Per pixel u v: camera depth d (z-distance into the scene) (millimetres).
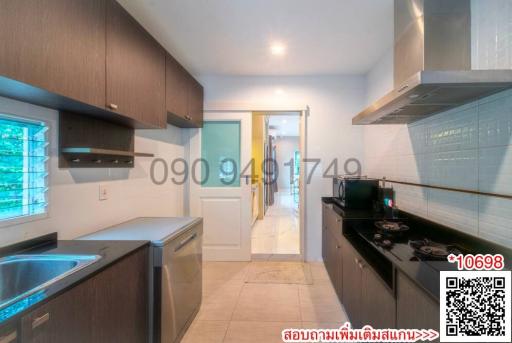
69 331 941
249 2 1771
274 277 2791
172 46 2438
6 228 1237
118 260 1217
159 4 1797
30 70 971
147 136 2463
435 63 1360
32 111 1330
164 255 1521
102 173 1848
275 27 2094
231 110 3221
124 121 1802
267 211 6867
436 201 1734
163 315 1520
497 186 1258
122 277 1252
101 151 1487
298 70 3010
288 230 4859
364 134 3129
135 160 2256
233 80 3219
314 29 2113
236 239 3275
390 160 2416
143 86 1772
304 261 3223
